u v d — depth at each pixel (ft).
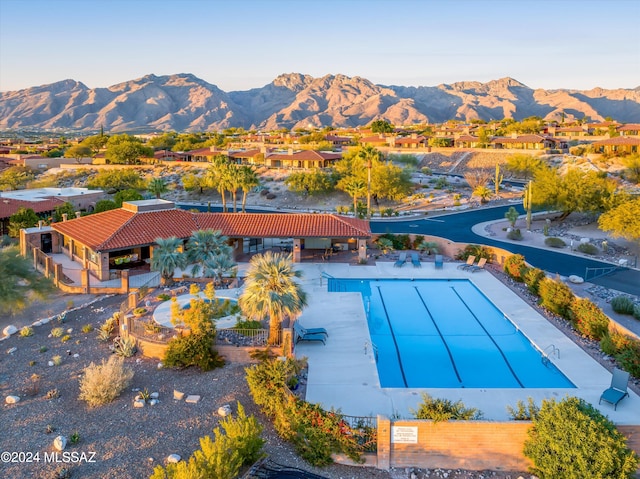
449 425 57.82
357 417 60.95
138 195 215.10
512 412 62.23
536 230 197.36
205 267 123.44
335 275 137.08
